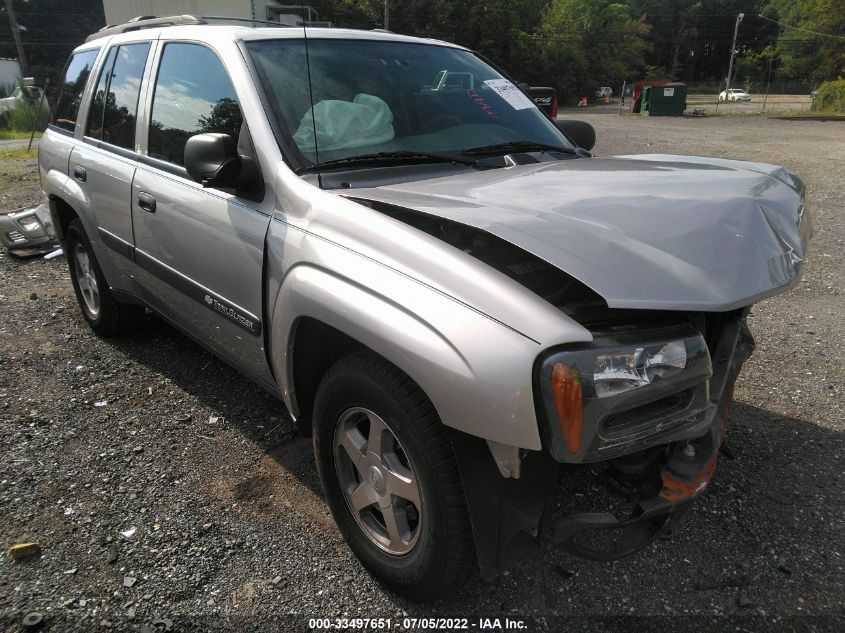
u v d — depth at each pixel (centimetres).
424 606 215
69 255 436
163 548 238
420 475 189
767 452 304
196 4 1927
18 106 2306
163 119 312
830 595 221
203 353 406
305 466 290
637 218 195
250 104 254
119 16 2153
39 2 5056
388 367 194
